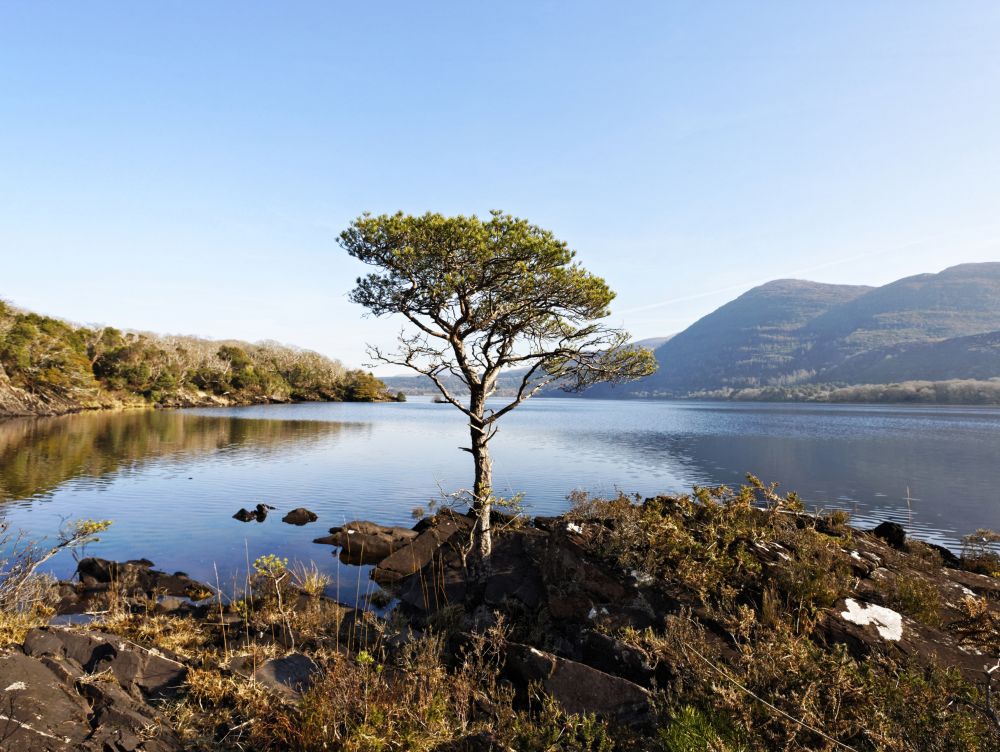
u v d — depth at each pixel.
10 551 15.45
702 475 37.28
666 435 72.00
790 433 76.00
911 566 10.99
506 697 6.48
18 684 5.24
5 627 7.47
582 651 8.13
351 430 70.06
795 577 8.55
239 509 23.53
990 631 5.92
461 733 5.50
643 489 31.45
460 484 31.73
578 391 14.08
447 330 12.89
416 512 23.59
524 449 52.88
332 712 5.36
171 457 40.12
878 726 4.43
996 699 5.07
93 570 13.80
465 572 12.05
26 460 36.00
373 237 11.65
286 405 140.50
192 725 5.57
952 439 66.38
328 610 10.54
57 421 67.75
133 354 105.56
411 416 107.56
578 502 16.69
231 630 8.83
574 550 10.45
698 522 10.82
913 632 7.79
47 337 84.75
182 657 7.23
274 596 11.29
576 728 5.73
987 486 34.00
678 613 8.35
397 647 8.15
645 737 5.50
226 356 143.50
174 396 111.38
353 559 16.81
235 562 16.12
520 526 13.48
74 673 5.98
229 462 38.62
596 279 12.55
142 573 13.75
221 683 6.36
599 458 46.25
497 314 12.73
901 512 26.67
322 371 172.50
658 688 6.81
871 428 86.31
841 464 43.97
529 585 10.37
